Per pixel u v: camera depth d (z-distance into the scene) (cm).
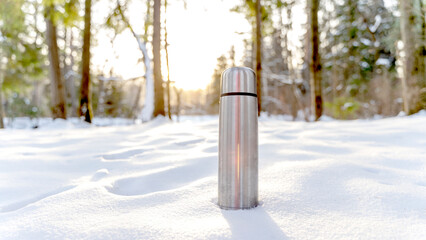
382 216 105
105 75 1739
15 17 979
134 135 408
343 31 1834
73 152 278
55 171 201
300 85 1518
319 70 802
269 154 222
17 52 1212
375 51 1617
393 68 1572
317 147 250
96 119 1789
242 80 114
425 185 145
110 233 94
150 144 310
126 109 1911
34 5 931
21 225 104
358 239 88
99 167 210
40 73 1401
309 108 1540
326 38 1984
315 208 113
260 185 142
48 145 336
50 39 848
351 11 1622
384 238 88
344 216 105
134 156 248
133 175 177
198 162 202
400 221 101
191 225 98
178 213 110
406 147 241
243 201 112
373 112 1585
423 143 252
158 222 102
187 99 3856
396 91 1617
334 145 261
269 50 2142
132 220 104
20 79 1482
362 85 1789
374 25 1608
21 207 133
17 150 295
